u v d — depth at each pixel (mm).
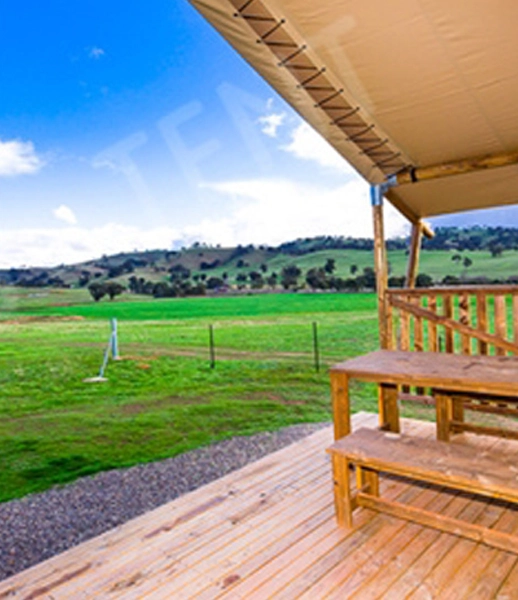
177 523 2520
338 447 2332
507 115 3324
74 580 2037
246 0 2436
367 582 1897
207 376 7996
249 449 4570
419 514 2152
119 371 7867
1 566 2588
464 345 4082
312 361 8969
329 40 2693
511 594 1776
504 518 2420
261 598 1832
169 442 4934
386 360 2924
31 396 6555
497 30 2537
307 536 2299
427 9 2428
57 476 4027
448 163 4008
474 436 3699
